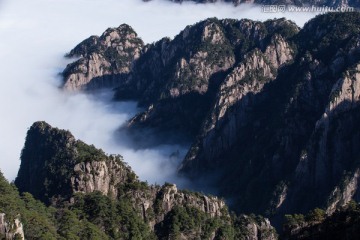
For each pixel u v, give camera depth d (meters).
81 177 180.38
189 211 186.38
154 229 180.88
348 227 139.25
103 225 168.12
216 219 189.62
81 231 157.38
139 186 185.75
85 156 189.00
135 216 174.25
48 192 187.88
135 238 167.25
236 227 195.38
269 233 197.88
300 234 149.62
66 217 161.00
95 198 174.62
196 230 181.75
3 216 133.88
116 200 179.38
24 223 142.25
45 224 148.12
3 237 131.88
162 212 183.62
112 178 185.50
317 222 153.00
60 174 189.50
